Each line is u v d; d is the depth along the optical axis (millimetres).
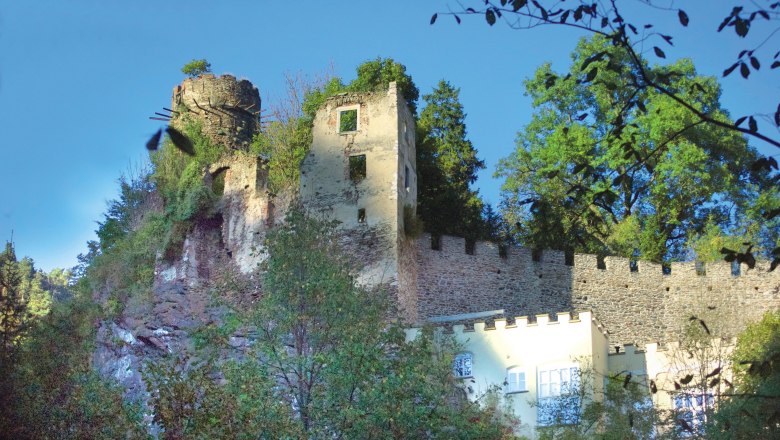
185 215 48688
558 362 33531
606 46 53625
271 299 30797
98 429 26578
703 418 27344
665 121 50531
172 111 59938
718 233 49406
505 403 32719
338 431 25938
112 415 26750
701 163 50844
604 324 44875
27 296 51031
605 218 52812
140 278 48062
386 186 43656
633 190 52812
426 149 49531
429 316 43500
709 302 44812
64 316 42375
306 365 28016
